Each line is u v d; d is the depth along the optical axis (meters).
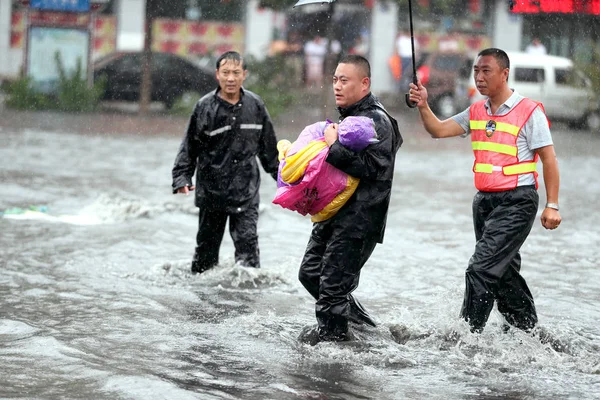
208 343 18.70
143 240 29.58
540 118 18.78
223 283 24.48
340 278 18.44
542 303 22.95
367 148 17.73
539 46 90.50
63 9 80.06
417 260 28.19
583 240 32.00
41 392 15.30
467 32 95.50
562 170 54.28
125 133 66.94
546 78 85.62
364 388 16.12
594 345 19.28
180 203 37.03
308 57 91.12
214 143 24.55
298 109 85.44
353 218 18.11
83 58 81.00
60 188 39.69
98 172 45.53
